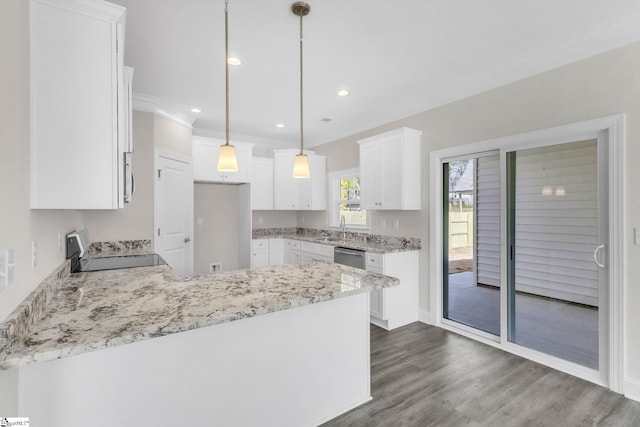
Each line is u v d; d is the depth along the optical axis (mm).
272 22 2115
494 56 2605
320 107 3842
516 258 2822
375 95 3463
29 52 1281
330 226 5086
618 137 2156
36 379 1114
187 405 1382
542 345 2648
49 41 1321
